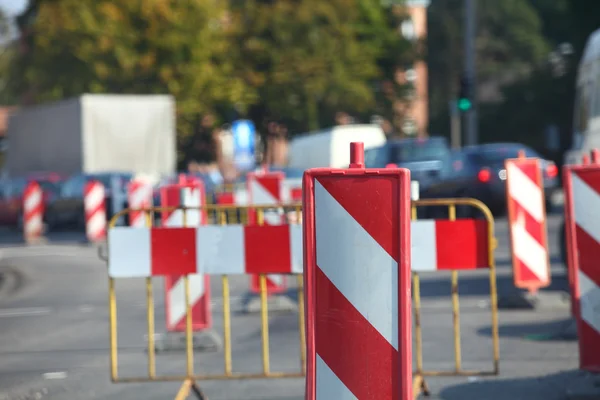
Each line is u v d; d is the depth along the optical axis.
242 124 111.19
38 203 72.94
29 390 22.23
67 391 22.02
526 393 20.69
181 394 21.00
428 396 20.62
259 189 31.84
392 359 12.67
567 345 25.69
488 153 71.94
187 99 134.25
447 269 21.03
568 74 145.88
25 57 135.12
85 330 30.44
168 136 87.62
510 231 31.66
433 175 77.75
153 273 21.53
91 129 85.50
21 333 30.41
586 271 19.88
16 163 100.69
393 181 12.65
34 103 135.50
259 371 23.64
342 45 149.62
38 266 53.03
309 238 12.78
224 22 146.25
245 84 145.25
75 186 84.62
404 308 12.61
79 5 129.00
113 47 128.75
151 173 86.81
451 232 21.00
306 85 145.25
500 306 31.91
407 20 178.38
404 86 168.25
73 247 66.94
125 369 24.33
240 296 37.09
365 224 12.69
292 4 148.50
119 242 21.53
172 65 133.50
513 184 31.50
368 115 162.88
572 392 19.98
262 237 21.48
